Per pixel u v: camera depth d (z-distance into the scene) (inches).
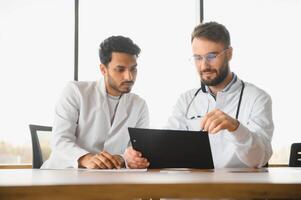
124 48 80.7
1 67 146.4
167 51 156.4
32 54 148.9
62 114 82.4
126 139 86.0
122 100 86.9
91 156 69.1
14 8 149.2
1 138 144.0
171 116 87.0
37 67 148.9
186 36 158.7
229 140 74.2
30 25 149.9
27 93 147.2
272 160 157.1
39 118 147.4
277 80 160.4
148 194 28.3
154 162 61.4
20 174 45.3
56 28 152.0
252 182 29.5
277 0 162.2
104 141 85.3
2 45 147.4
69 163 72.4
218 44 77.9
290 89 160.6
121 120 86.1
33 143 88.6
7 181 31.1
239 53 160.2
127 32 156.1
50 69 149.9
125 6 156.6
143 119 90.1
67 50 152.6
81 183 28.3
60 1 152.9
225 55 79.0
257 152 64.2
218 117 58.3
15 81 146.7
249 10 162.2
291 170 56.5
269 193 29.3
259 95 78.6
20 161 144.5
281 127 158.9
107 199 27.8
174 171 53.1
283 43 161.6
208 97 83.2
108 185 27.9
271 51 161.0
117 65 80.6
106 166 62.3
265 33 161.5
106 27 155.4
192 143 61.9
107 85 86.1
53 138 80.3
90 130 84.7
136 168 61.4
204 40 78.0
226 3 162.6
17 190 26.9
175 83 155.3
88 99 85.2
